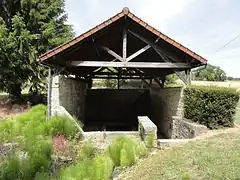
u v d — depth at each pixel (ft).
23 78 52.95
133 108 56.54
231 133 24.08
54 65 29.86
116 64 29.71
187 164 16.87
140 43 35.55
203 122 27.40
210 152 18.66
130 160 19.06
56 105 29.71
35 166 17.85
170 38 28.07
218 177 14.44
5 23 51.57
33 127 27.81
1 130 28.81
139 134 26.86
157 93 46.73
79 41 27.78
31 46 48.96
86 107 54.65
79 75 47.06
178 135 30.94
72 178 15.51
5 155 21.50
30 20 50.39
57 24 55.16
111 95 56.29
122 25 29.91
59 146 23.48
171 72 38.63
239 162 16.26
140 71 49.85
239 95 28.25
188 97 29.37
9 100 55.01
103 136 27.37
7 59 48.75
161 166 17.33
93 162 17.21
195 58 28.45
